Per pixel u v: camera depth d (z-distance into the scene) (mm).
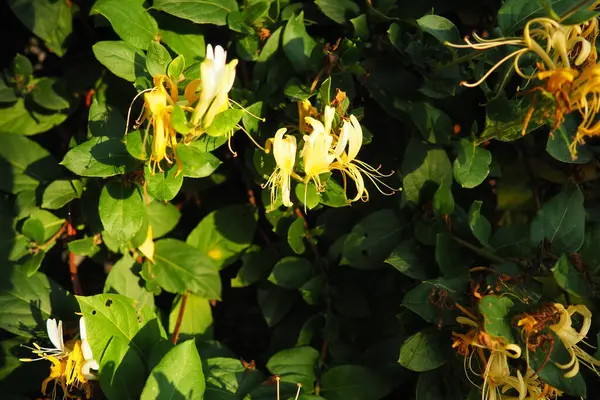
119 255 998
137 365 915
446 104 977
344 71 947
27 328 957
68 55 1021
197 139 885
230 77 849
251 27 968
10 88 997
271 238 1022
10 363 969
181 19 959
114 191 915
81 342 915
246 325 1059
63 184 957
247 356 1052
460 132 980
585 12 849
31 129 1007
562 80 841
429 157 954
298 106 930
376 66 971
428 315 905
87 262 1050
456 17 1021
